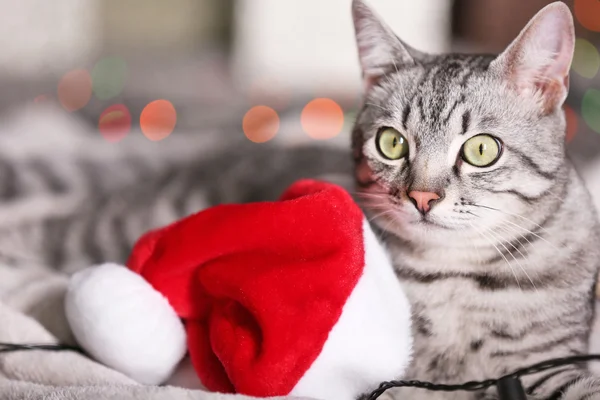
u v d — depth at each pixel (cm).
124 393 37
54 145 80
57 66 112
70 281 43
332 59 115
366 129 47
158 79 112
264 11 114
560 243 45
